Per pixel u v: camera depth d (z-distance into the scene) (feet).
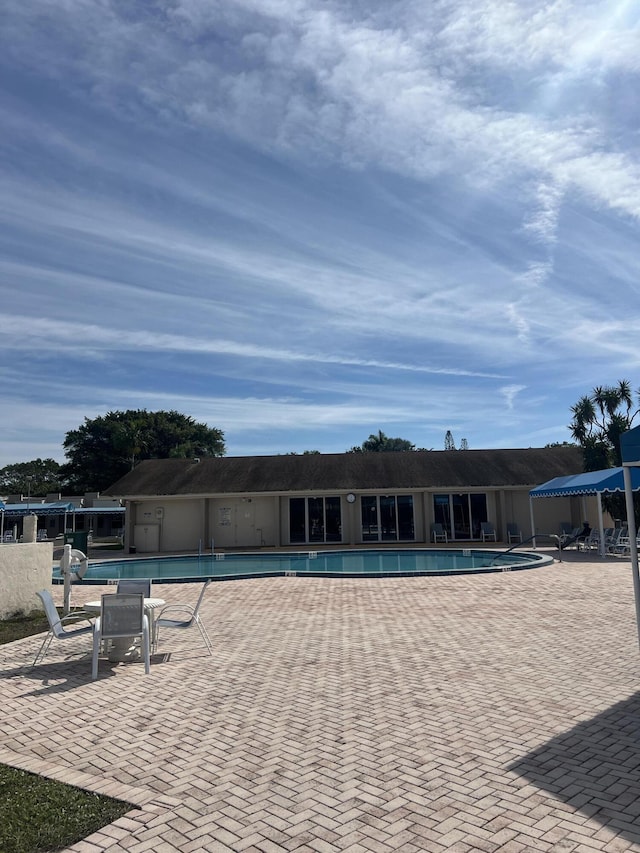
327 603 46.60
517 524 108.06
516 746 17.53
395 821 13.41
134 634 27.17
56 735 19.57
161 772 16.43
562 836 12.59
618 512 102.73
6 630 38.91
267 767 16.58
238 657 29.91
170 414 255.91
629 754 16.72
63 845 12.60
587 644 30.48
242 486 107.65
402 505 108.17
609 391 108.68
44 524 185.68
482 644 31.30
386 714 20.75
